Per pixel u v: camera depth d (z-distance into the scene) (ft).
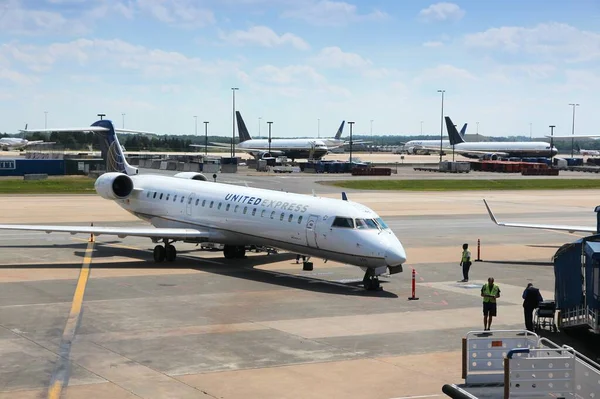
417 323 91.56
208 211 136.87
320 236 114.83
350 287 114.93
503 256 151.53
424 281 121.70
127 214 216.54
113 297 104.78
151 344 80.23
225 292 109.40
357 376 70.08
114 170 179.32
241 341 81.87
